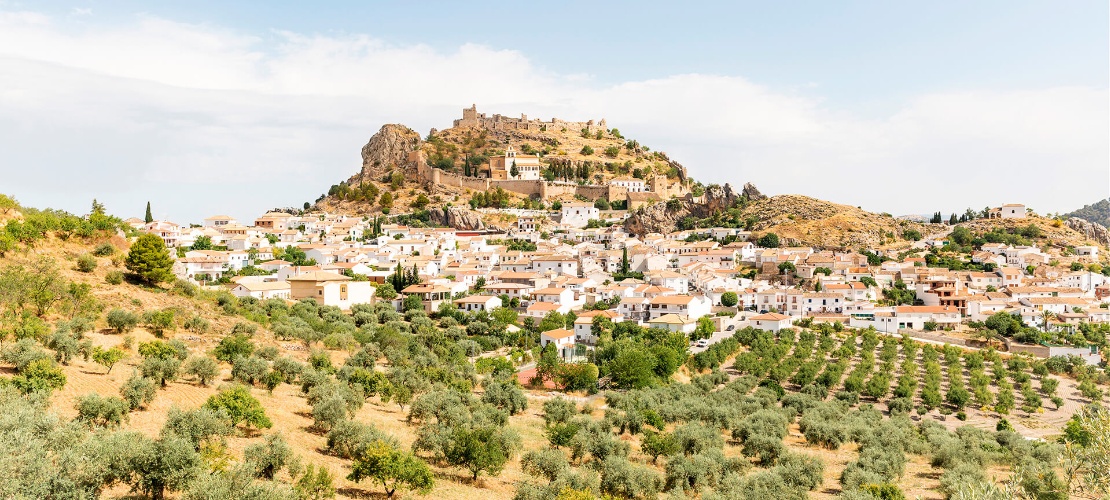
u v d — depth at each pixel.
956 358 164.50
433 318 179.50
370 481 60.81
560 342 158.38
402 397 88.81
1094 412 112.44
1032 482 51.84
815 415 110.06
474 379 120.25
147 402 69.56
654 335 162.12
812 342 174.00
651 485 67.56
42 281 101.44
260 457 53.69
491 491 63.91
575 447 78.31
